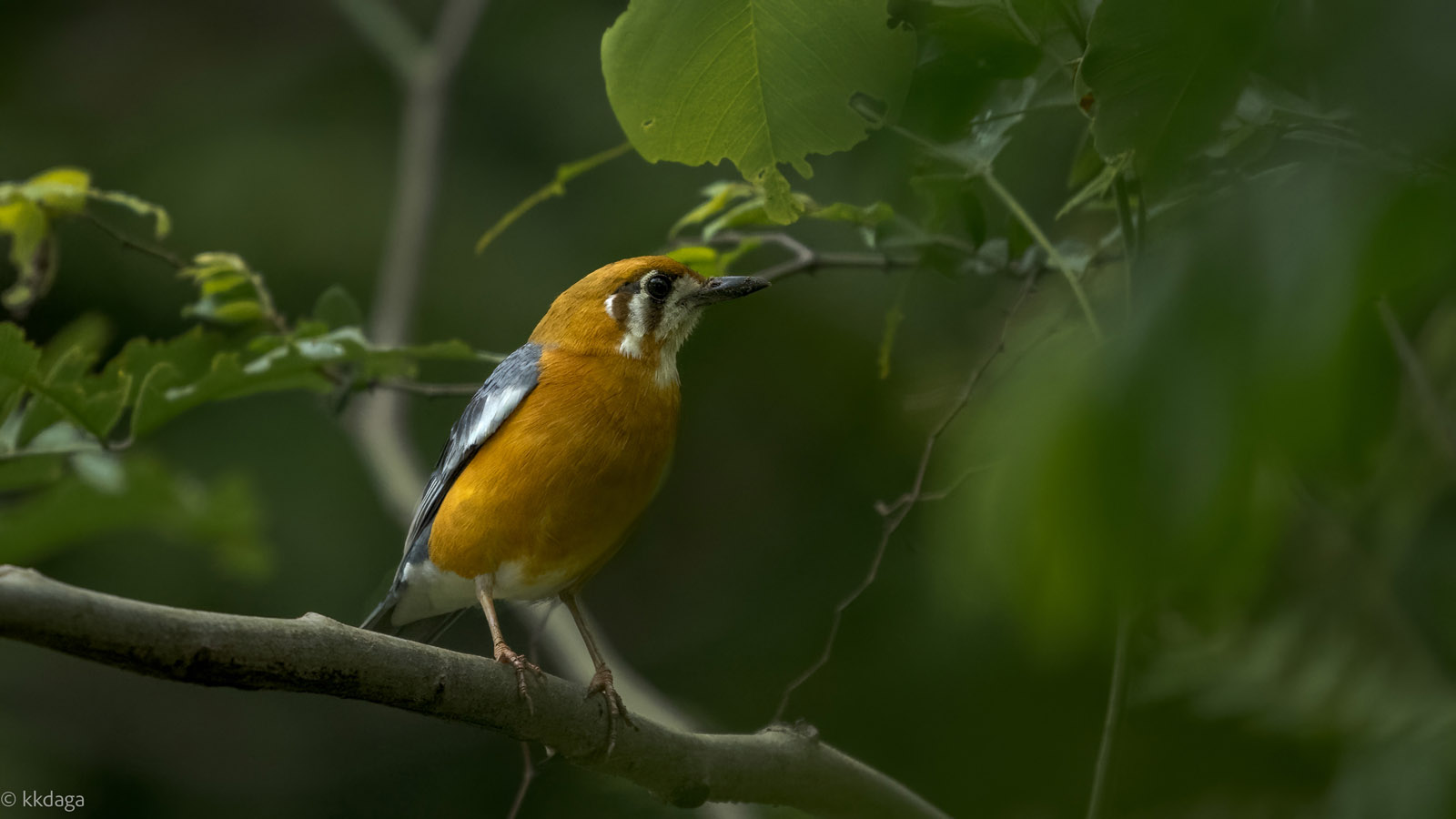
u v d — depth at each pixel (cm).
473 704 610
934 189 761
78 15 1756
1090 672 869
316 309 927
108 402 776
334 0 1350
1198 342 250
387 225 1551
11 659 1569
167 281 1512
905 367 1177
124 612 465
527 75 1587
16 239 873
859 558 1366
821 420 1447
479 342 1473
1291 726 777
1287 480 299
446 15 1320
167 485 1007
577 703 661
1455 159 246
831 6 548
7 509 1065
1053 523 255
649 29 557
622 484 801
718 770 678
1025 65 638
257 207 1539
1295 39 330
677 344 854
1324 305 239
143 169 1595
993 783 902
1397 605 784
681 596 1495
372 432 1145
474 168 1549
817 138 572
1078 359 277
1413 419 704
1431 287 239
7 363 733
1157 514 245
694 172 1479
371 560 1452
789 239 863
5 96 1683
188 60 1720
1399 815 633
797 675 1342
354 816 1550
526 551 793
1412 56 253
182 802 1548
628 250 1473
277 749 1602
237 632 498
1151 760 824
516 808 680
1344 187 253
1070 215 859
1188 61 406
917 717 992
